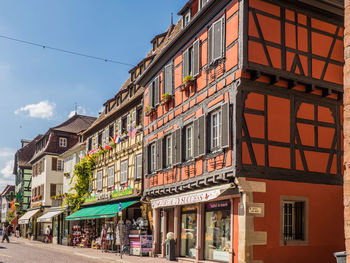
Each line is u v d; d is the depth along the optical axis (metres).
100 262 17.45
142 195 21.97
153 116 21.08
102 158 29.39
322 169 14.70
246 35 13.58
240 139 13.35
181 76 17.95
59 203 36.75
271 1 14.22
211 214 15.73
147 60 25.66
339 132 15.29
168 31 25.53
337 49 15.40
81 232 30.95
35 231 45.22
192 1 18.23
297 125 14.45
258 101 13.84
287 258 13.59
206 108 15.49
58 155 43.53
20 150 56.97
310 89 14.60
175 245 17.97
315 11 15.04
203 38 16.20
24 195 53.78
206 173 15.16
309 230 14.10
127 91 27.77
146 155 21.34
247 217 13.12
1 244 31.23
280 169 13.88
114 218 25.30
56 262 16.69
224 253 14.59
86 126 47.28
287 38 14.34
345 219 7.23
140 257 19.41
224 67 14.51
